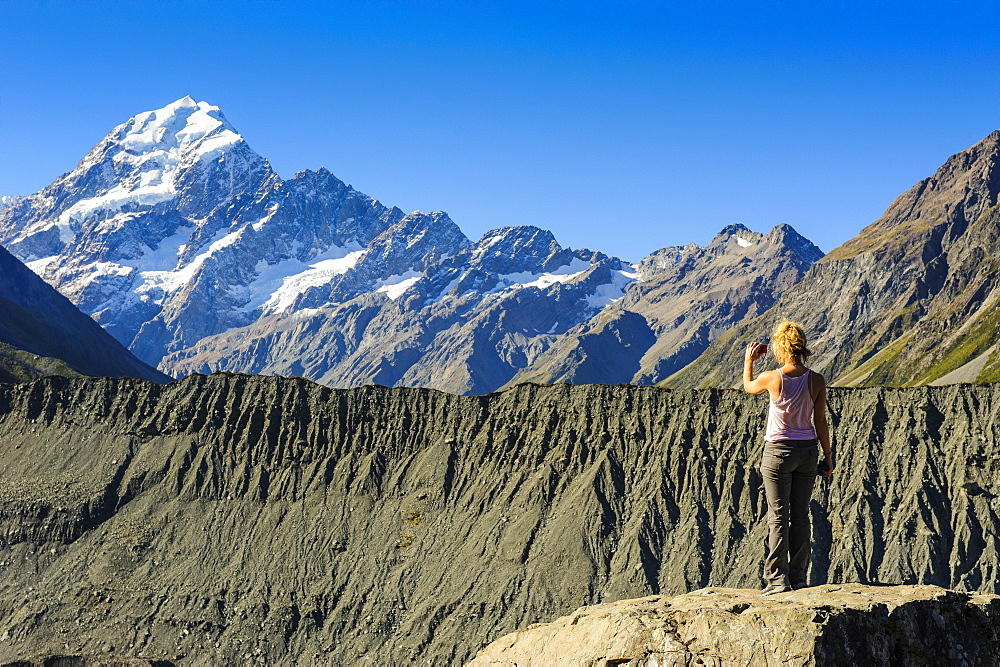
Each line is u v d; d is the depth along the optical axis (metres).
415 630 84.19
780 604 13.59
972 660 13.11
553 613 81.62
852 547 81.69
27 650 89.50
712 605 14.30
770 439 14.99
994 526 79.56
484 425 101.81
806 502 15.03
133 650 88.44
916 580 77.75
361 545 94.38
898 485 85.31
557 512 90.62
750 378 15.52
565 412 99.75
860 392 94.25
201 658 87.00
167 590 93.69
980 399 88.38
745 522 85.50
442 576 88.50
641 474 92.25
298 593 91.25
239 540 97.81
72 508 102.88
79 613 92.81
